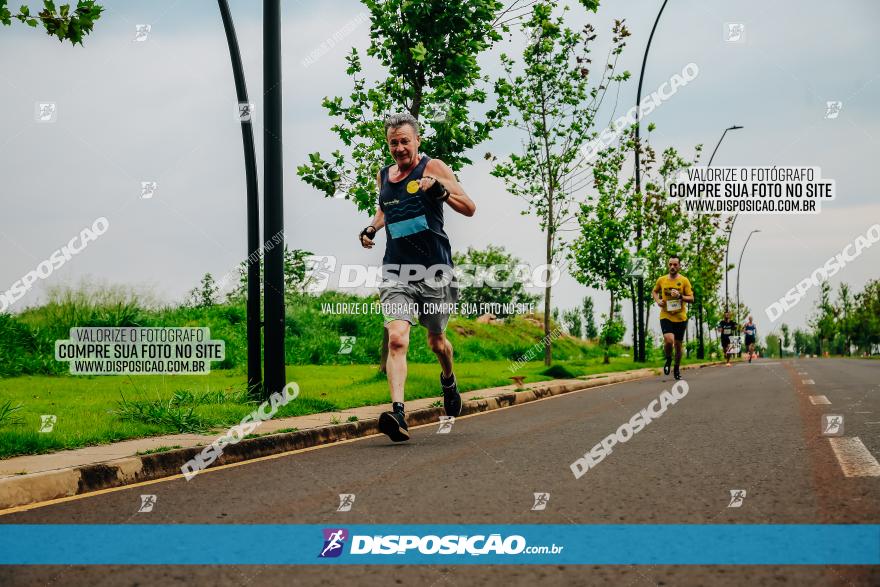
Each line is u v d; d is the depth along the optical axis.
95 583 2.92
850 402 9.34
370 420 8.12
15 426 6.74
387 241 6.89
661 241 29.72
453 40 12.09
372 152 12.43
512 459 5.65
